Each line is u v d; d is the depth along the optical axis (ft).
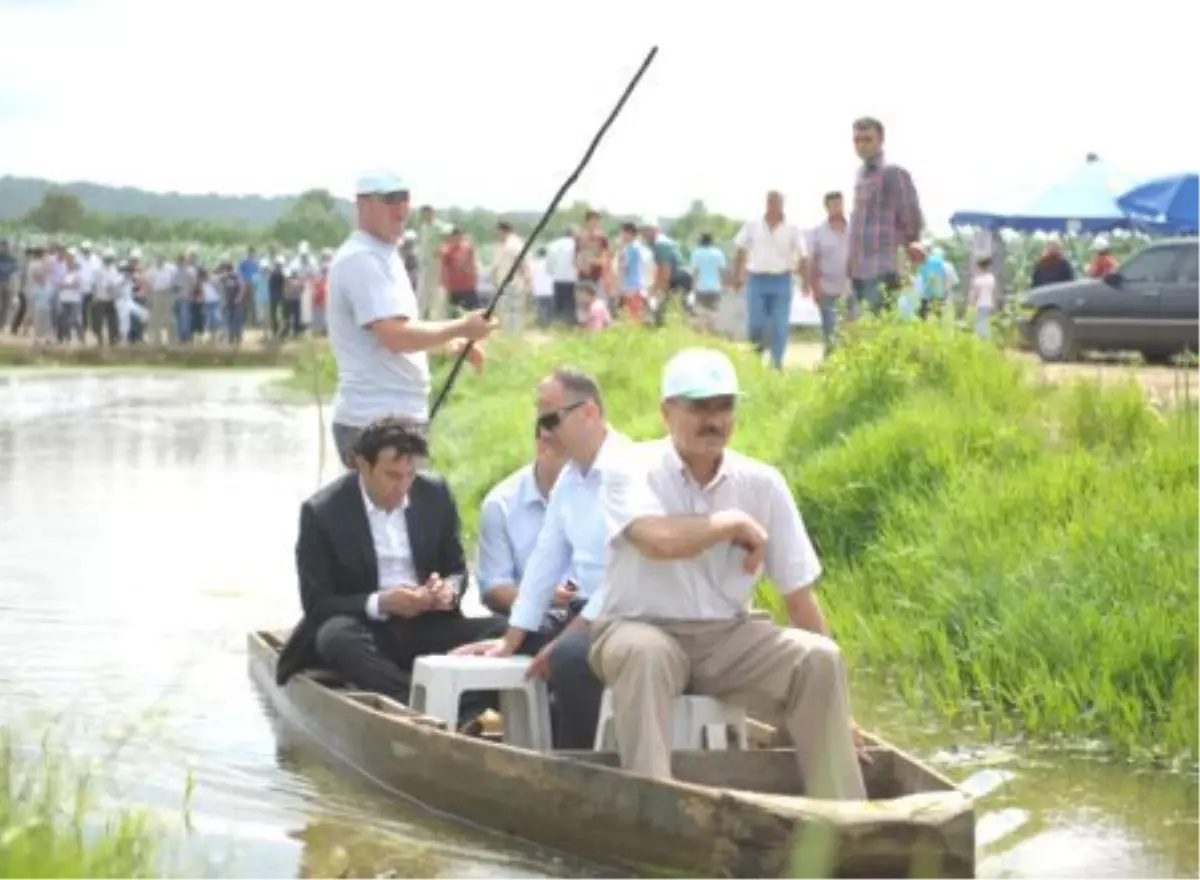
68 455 97.35
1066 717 42.16
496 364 109.81
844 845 30.48
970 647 46.19
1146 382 77.00
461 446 85.15
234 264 199.82
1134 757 40.32
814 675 33.68
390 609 41.42
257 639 46.62
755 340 94.07
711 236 140.15
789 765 34.35
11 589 57.98
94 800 31.63
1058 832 35.55
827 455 58.85
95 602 55.93
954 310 67.36
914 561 51.01
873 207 76.69
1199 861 33.94
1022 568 47.85
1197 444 53.42
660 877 32.09
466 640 41.78
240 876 31.27
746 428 69.31
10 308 188.55
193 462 94.53
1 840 25.00
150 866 27.45
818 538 56.08
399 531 42.29
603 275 138.10
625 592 34.71
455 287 135.33
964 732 42.24
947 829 30.71
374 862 33.17
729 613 34.71
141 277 186.50
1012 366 64.39
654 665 33.45
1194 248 105.40
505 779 34.50
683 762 34.06
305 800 36.52
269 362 177.99
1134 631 43.57
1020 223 145.79
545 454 42.14
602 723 34.83
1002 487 52.80
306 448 102.01
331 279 45.60
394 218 45.19
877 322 66.49
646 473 34.55
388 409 45.57
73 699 43.98
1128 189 146.61
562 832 33.55
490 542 42.70
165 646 50.14
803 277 93.71
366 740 37.99
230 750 39.83
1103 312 107.24
